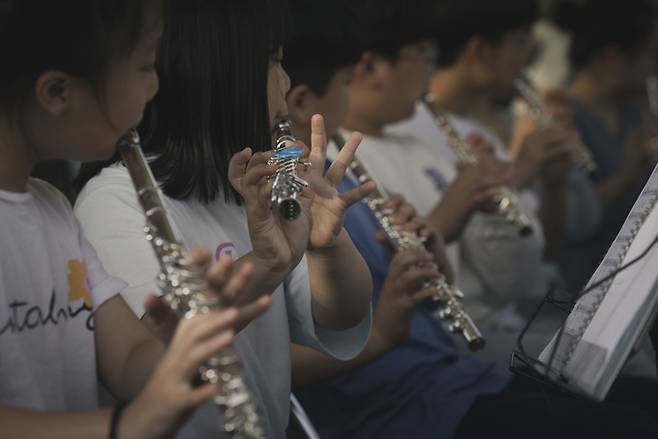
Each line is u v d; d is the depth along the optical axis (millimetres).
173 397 1791
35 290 2180
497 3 4949
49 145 2104
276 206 2309
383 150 4109
